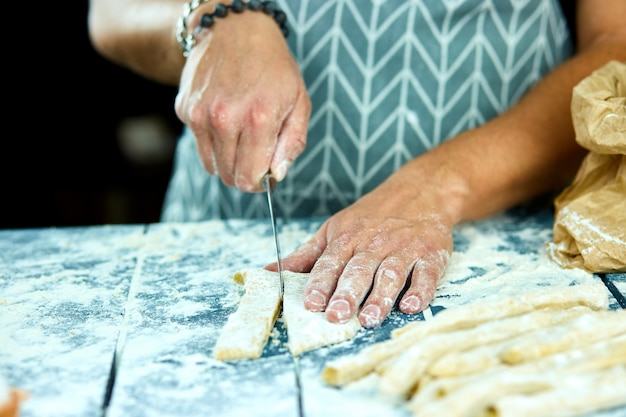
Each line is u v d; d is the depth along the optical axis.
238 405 0.68
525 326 0.74
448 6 1.22
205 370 0.74
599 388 0.63
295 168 1.31
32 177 2.73
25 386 0.72
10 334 0.83
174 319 0.86
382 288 0.85
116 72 2.68
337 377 0.70
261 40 1.05
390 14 1.23
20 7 2.52
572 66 1.20
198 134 1.04
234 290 0.94
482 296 0.89
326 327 0.79
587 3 1.30
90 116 2.74
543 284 0.92
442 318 0.76
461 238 1.11
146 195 2.80
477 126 1.26
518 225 1.17
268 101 0.99
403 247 0.93
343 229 0.98
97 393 0.71
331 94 1.27
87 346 0.80
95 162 2.78
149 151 2.80
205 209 1.46
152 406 0.68
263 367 0.75
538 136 1.16
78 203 2.77
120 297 0.93
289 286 0.90
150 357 0.77
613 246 0.91
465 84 1.26
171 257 1.08
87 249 1.14
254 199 1.37
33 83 2.64
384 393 0.68
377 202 1.03
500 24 1.25
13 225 2.73
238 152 1.01
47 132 2.71
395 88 1.26
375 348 0.73
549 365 0.66
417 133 1.27
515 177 1.14
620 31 1.25
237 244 1.14
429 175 1.09
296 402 0.68
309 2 1.24
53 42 2.60
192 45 1.09
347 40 1.25
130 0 1.35
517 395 0.63
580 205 0.97
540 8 1.27
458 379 0.66
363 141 1.28
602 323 0.72
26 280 1.00
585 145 0.94
